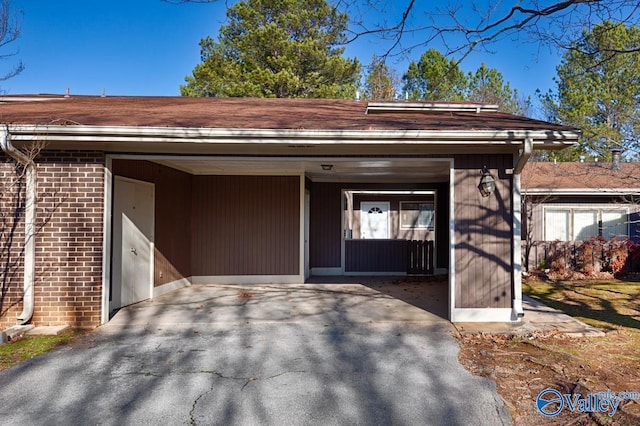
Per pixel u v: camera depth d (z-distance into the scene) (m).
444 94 22.84
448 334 5.95
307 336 5.88
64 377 4.43
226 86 19.41
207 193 10.80
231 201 10.80
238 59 21.50
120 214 7.59
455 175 6.70
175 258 9.79
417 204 18.78
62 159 6.38
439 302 8.20
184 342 5.62
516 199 6.57
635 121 10.56
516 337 5.76
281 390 4.09
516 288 6.52
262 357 5.03
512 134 6.03
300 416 3.58
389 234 18.70
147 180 8.52
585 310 7.61
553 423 3.44
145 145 6.40
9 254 6.25
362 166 8.98
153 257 8.70
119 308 7.59
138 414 3.62
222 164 9.14
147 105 9.51
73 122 6.26
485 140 6.17
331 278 11.78
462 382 4.27
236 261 10.78
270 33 17.81
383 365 4.76
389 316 6.98
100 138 6.05
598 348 5.32
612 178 14.68
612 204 14.41
